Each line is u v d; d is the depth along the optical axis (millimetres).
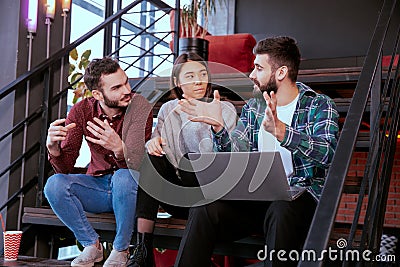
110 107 2234
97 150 2311
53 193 2162
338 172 1093
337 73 2992
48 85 2773
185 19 4293
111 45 4852
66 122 2303
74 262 2135
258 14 7531
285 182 1691
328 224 959
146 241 2059
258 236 2072
